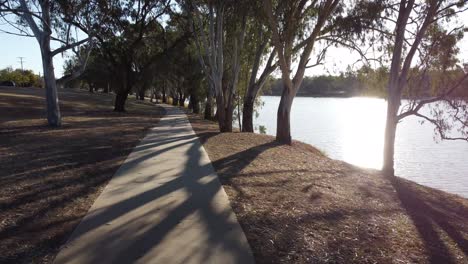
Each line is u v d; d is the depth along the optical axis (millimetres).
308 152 17297
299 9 16922
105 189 8359
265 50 23969
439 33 14156
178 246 5504
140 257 5117
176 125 24578
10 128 19219
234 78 21984
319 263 5258
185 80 45781
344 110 71750
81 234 5840
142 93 76812
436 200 10781
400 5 13641
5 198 7535
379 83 17344
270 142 18062
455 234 7234
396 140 32500
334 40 17984
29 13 18844
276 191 8883
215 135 19562
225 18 21922
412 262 5590
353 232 6555
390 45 15617
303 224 6727
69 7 20203
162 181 9203
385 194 10039
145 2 31266
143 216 6691
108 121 25484
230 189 8734
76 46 22188
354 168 13945
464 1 13555
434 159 24219
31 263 4910
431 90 14531
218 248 5477
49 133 17844
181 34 34188
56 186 8500
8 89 51344
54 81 20781
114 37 30297
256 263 5125
